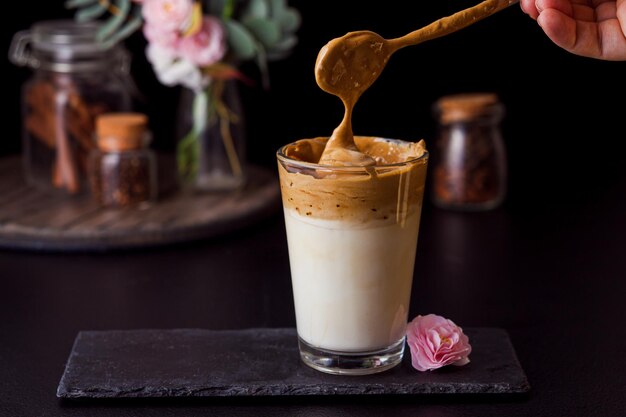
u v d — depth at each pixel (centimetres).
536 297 103
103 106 126
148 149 123
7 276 108
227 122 126
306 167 82
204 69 124
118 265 111
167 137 149
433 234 118
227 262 111
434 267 110
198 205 123
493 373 86
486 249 114
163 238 115
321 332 85
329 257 83
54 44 124
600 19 88
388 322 85
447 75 149
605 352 92
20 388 88
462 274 108
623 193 129
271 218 123
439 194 126
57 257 113
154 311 100
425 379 85
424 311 100
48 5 143
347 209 82
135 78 147
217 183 127
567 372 89
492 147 124
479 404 84
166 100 148
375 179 81
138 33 145
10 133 146
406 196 83
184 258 112
